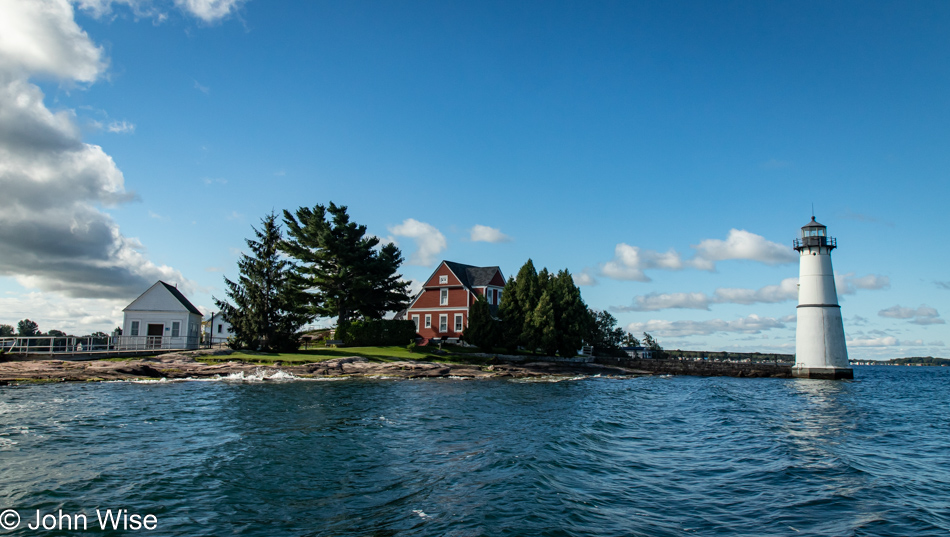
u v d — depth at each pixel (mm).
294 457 14750
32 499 10828
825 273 59406
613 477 13453
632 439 19016
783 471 14297
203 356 45969
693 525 10016
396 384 39156
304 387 35031
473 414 23734
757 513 10750
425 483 12391
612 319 94875
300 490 11789
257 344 51438
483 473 13305
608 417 24281
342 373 45250
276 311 52031
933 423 25125
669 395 37219
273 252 52312
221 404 25391
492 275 70875
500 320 62281
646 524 10016
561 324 61562
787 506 11242
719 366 67438
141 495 11195
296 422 20531
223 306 50719
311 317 62000
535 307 62094
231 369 42812
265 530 9430
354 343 58656
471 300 67562
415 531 9422
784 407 31219
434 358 54000
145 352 47406
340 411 23703
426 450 15922
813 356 59125
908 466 15484
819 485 12922
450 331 68000
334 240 61125
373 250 66438
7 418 20406
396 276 70000
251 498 11188
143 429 18562
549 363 57094
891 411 30453
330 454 15188
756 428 22141
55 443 16016
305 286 61844
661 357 94688
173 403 25484
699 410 28391
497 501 11102
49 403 24859
